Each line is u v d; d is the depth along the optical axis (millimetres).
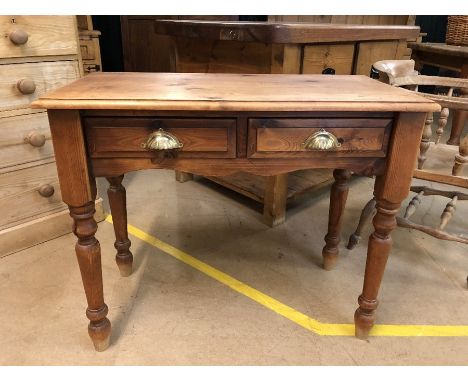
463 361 1074
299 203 1996
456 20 2707
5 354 1067
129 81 1046
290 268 1465
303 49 1488
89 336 1104
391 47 1919
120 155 887
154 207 1916
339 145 911
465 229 1748
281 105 843
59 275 1386
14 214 1478
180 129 870
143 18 2830
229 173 934
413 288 1362
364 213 1507
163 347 1102
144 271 1428
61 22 1382
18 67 1326
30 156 1448
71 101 803
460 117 2215
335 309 1259
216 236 1673
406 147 910
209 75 1185
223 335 1146
